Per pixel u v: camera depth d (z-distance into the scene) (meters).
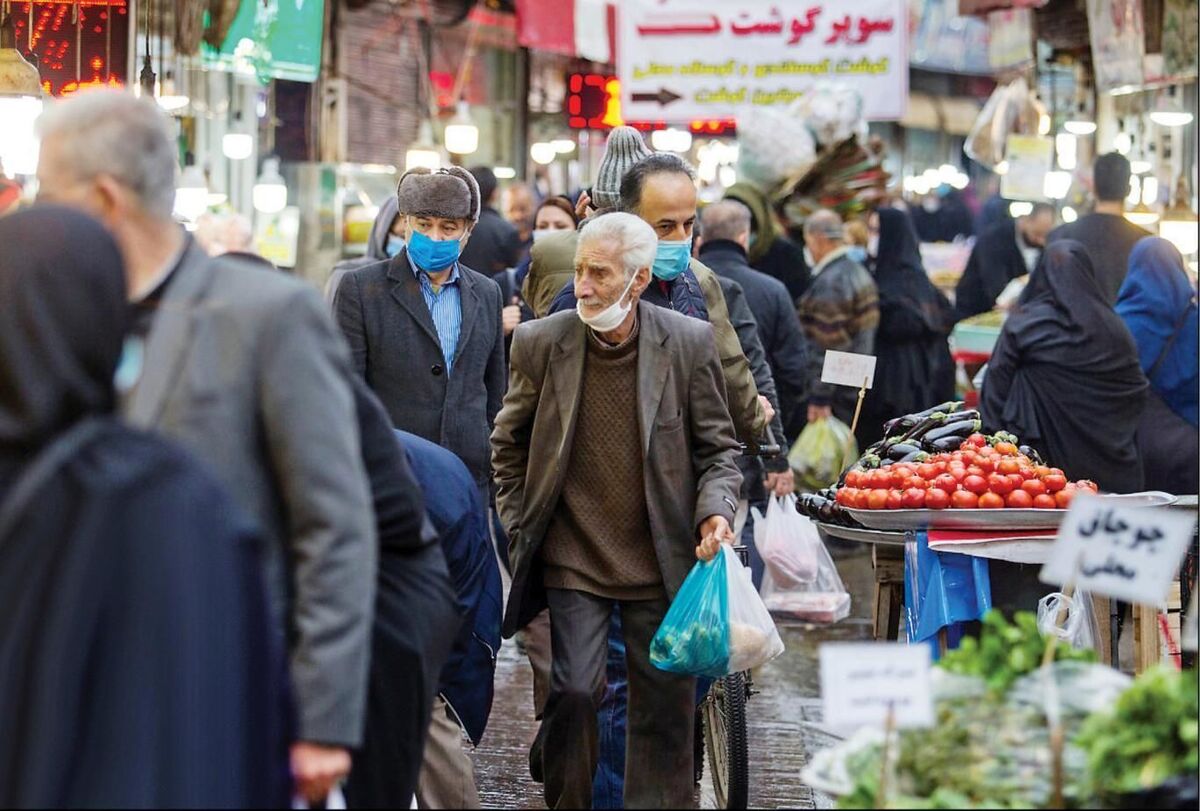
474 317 18.06
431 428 17.77
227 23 25.67
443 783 13.49
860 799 10.29
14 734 7.66
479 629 13.59
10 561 7.77
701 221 24.88
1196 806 10.00
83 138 9.18
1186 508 16.30
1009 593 16.16
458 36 50.38
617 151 17.48
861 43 35.41
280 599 9.28
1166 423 24.34
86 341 8.04
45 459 7.84
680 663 13.23
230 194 35.91
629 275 13.23
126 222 9.27
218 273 9.44
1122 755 10.08
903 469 16.00
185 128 31.98
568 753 13.34
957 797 10.15
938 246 51.03
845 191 35.69
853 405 31.39
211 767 7.86
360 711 9.19
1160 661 16.58
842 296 30.05
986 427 23.14
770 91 35.69
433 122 48.47
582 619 13.62
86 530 7.76
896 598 17.70
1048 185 41.94
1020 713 10.53
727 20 35.66
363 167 39.16
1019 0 35.59
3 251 8.09
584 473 13.73
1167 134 39.84
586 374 13.69
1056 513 15.38
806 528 19.81
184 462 8.12
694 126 53.34
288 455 9.20
